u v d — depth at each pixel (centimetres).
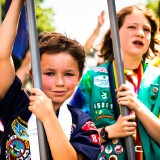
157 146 303
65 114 265
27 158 257
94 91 311
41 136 248
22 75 417
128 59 316
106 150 301
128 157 288
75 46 267
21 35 426
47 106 248
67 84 263
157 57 334
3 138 264
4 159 263
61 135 247
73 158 249
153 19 325
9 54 256
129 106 290
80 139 260
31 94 251
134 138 302
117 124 294
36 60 254
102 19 357
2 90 261
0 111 263
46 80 264
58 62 262
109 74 315
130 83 313
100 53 341
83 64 273
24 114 260
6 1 397
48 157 250
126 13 321
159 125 298
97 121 306
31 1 257
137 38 315
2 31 255
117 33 277
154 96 308
